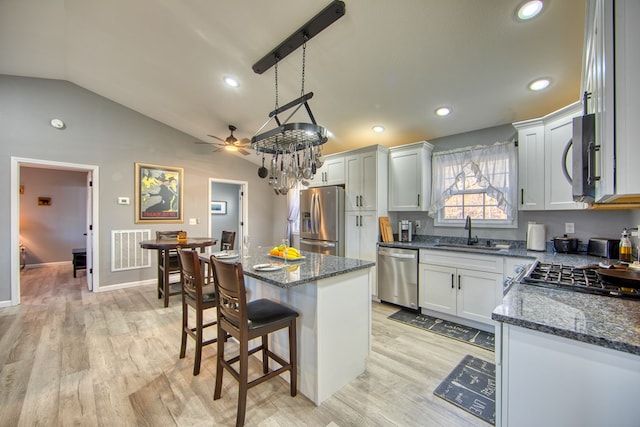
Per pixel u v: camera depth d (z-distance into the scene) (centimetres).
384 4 198
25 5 252
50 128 389
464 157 344
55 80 393
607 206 173
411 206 368
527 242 288
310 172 237
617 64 89
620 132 88
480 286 280
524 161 275
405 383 200
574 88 245
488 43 213
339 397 185
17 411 169
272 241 661
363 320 214
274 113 253
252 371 216
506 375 100
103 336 271
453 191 358
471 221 347
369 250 378
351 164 403
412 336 273
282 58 268
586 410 86
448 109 304
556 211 287
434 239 380
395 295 350
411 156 369
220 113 421
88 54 330
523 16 187
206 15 243
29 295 404
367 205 383
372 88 292
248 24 241
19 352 239
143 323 303
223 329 180
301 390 189
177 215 505
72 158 405
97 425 159
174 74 343
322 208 416
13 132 365
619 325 89
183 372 212
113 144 439
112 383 198
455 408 175
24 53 326
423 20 204
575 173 117
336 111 347
